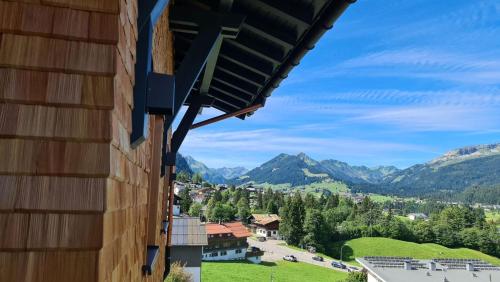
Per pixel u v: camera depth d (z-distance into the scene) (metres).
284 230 66.38
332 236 65.31
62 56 1.09
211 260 47.34
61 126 1.05
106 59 1.12
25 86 1.06
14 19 1.09
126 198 1.44
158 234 3.15
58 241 0.99
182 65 2.59
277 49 3.29
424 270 25.20
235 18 2.74
